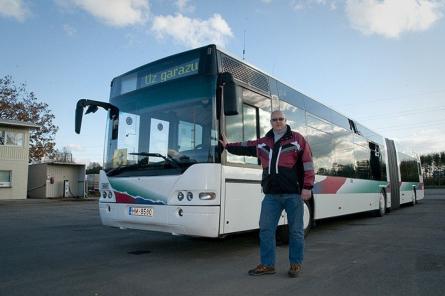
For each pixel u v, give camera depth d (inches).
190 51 266.7
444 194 1518.2
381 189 587.2
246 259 258.7
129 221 265.7
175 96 266.7
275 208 215.3
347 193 450.6
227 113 232.7
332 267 231.8
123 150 283.0
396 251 281.7
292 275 209.3
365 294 179.5
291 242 211.8
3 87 1641.2
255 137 283.7
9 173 1156.5
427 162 2694.4
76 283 198.8
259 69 302.8
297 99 358.9
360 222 488.7
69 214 654.5
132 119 285.9
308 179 210.5
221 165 243.8
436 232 377.1
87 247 308.3
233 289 187.3
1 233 398.6
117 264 243.9
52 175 1254.3
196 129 249.9
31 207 848.3
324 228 427.2
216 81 252.2
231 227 248.7
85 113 300.8
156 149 265.3
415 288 188.2
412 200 832.9
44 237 366.3
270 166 213.2
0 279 207.8
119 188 274.2
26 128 1192.8
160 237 358.9
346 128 471.8
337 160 432.1
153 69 284.5
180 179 242.7
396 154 705.0
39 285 195.6
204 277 210.4
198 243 323.9
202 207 234.2
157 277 210.5
